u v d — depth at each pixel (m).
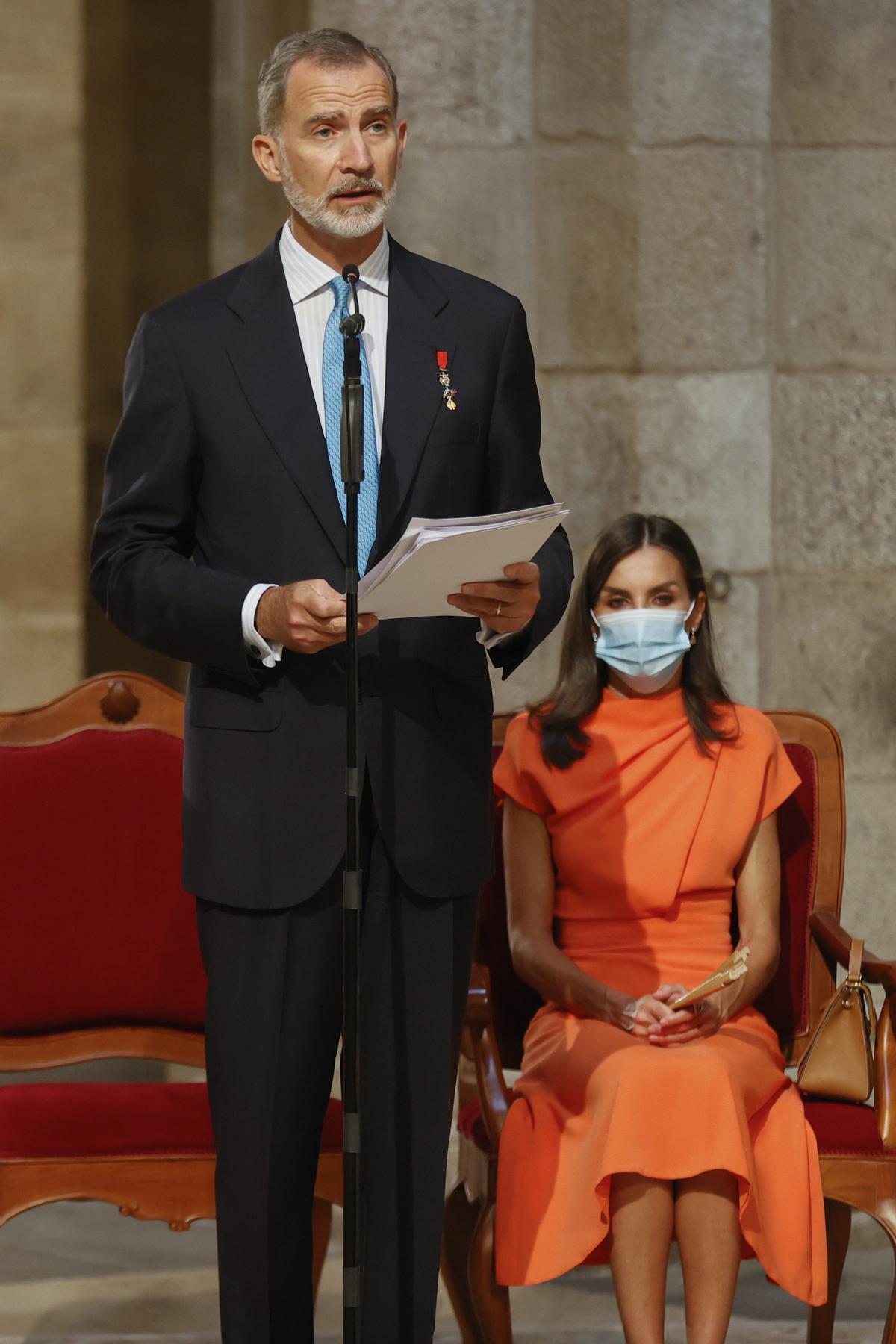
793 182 17.55
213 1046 9.62
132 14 17.48
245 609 9.00
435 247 17.30
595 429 17.48
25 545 17.69
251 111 17.56
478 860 9.78
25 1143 11.16
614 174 17.42
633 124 17.47
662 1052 11.22
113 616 9.62
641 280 17.52
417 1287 9.72
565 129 17.31
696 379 17.56
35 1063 12.84
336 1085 16.86
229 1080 9.52
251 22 17.47
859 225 17.55
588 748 12.96
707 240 17.53
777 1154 11.52
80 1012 12.85
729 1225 10.91
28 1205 11.07
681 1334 14.09
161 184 17.64
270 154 9.65
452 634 9.73
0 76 17.42
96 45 17.48
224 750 9.51
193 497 9.85
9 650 17.72
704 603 13.16
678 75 17.44
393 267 9.95
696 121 17.45
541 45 17.22
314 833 9.35
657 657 12.71
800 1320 14.31
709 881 12.77
